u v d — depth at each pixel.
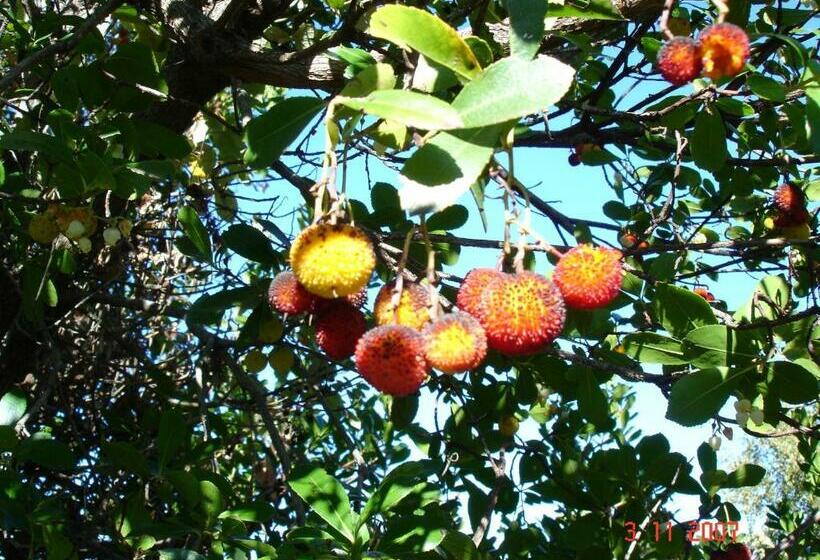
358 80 1.93
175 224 4.30
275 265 3.09
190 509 2.81
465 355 1.65
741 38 1.87
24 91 3.45
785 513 5.00
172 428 3.07
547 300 1.72
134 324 4.54
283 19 4.12
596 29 3.06
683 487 3.25
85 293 3.93
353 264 1.74
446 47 1.78
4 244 3.57
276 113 1.92
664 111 3.00
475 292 1.79
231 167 4.82
